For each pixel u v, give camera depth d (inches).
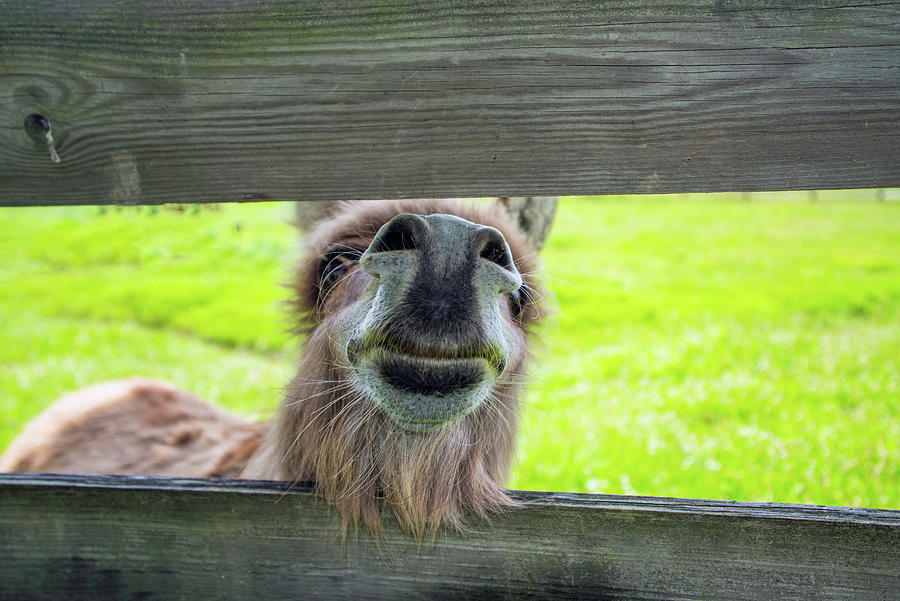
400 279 55.5
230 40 54.2
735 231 683.4
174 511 61.9
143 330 355.6
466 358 55.3
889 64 52.1
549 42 53.2
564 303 398.3
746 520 57.9
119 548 62.2
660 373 269.4
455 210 82.1
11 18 54.6
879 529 56.4
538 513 61.1
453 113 54.6
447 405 56.5
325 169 56.0
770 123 53.6
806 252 560.7
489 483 68.9
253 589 62.8
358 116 54.9
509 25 53.0
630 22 52.7
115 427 131.3
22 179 57.5
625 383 259.8
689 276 473.1
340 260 78.3
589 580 60.7
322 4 53.4
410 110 54.6
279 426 80.4
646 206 909.8
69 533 62.1
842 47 52.2
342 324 67.0
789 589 58.0
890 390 236.7
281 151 55.9
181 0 53.9
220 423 136.6
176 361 297.9
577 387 254.2
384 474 66.6
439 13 53.0
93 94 55.5
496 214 89.0
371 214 80.7
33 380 267.3
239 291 410.6
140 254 454.0
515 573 62.1
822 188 54.4
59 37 54.7
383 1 53.0
